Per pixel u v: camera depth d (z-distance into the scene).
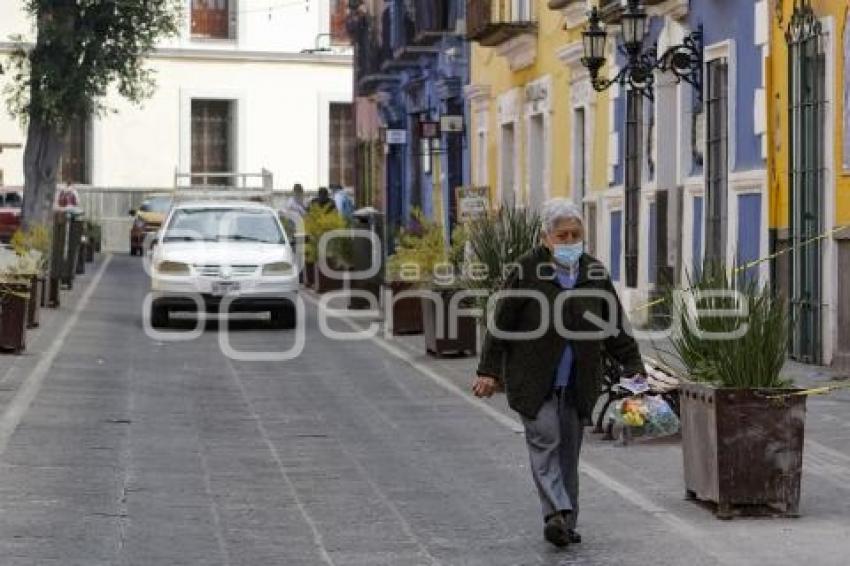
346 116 88.00
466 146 50.75
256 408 23.66
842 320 25.55
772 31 27.91
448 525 15.12
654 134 33.66
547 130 41.84
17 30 81.00
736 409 14.98
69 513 15.44
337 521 15.31
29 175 52.47
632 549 13.90
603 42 32.19
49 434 20.45
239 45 85.75
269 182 60.56
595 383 14.23
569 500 14.04
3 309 29.86
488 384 14.45
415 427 21.70
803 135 26.56
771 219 27.80
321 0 86.88
